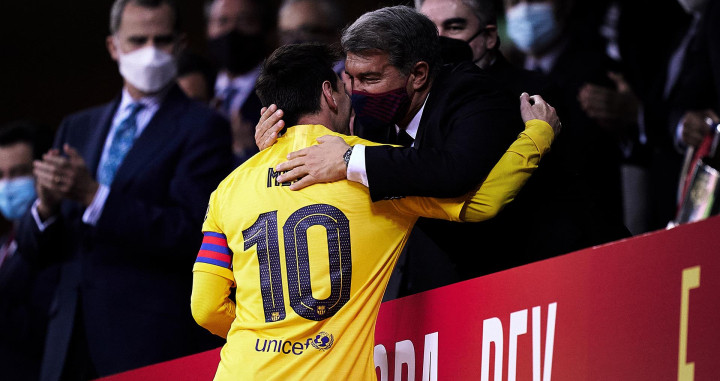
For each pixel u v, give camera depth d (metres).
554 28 18.95
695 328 9.45
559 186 12.22
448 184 10.21
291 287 10.15
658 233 9.79
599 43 19.20
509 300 10.81
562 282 10.43
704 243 9.47
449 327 11.27
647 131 18.36
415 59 11.16
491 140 10.68
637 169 18.73
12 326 19.19
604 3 19.78
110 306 16.55
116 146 17.80
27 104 28.66
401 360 11.68
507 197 10.66
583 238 12.12
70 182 16.75
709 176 13.18
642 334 9.80
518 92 13.35
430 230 12.17
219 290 10.83
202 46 27.33
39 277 19.23
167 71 17.92
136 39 17.94
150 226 16.55
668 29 19.45
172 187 17.06
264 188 10.49
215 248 10.82
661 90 18.64
